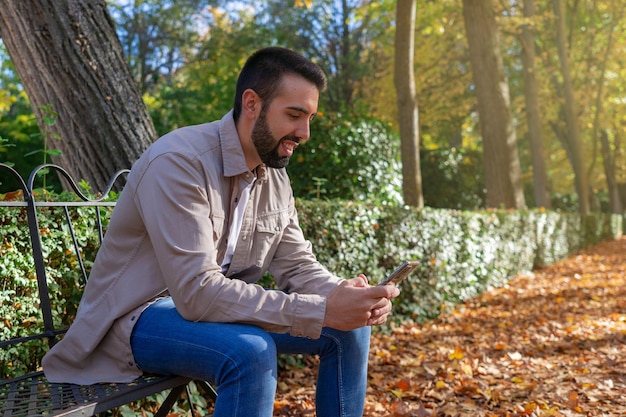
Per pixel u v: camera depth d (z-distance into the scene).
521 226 12.27
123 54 4.70
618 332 6.44
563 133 27.17
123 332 2.09
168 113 13.45
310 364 4.89
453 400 3.97
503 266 10.93
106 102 4.51
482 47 14.81
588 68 23.56
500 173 14.68
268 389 1.91
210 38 19.36
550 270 13.45
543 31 22.67
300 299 2.05
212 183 2.12
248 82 2.17
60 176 4.64
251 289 2.03
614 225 26.22
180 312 2.02
